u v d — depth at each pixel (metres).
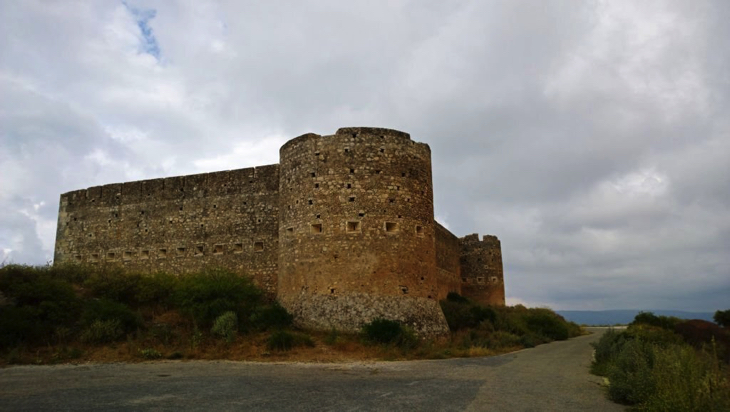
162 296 26.55
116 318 21.11
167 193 34.03
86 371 15.94
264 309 23.78
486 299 51.56
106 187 35.91
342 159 25.47
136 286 26.17
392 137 26.28
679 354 13.03
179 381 14.00
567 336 39.81
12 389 12.64
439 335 24.41
